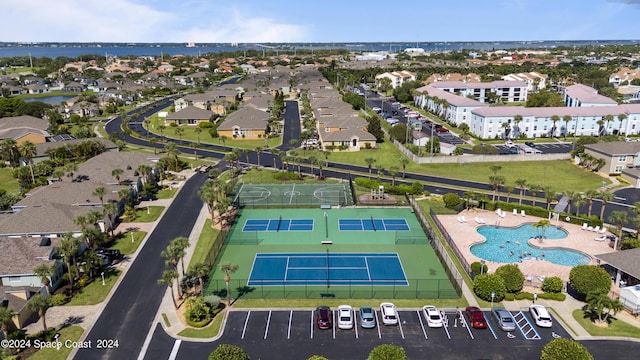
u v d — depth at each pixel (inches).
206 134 6318.9
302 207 3636.8
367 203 3690.9
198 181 4256.9
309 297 2322.8
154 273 2573.8
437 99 7214.6
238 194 3924.7
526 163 4857.3
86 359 1860.2
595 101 6924.2
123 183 3772.1
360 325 2080.5
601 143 4685.0
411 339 1983.3
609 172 4436.5
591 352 1886.1
